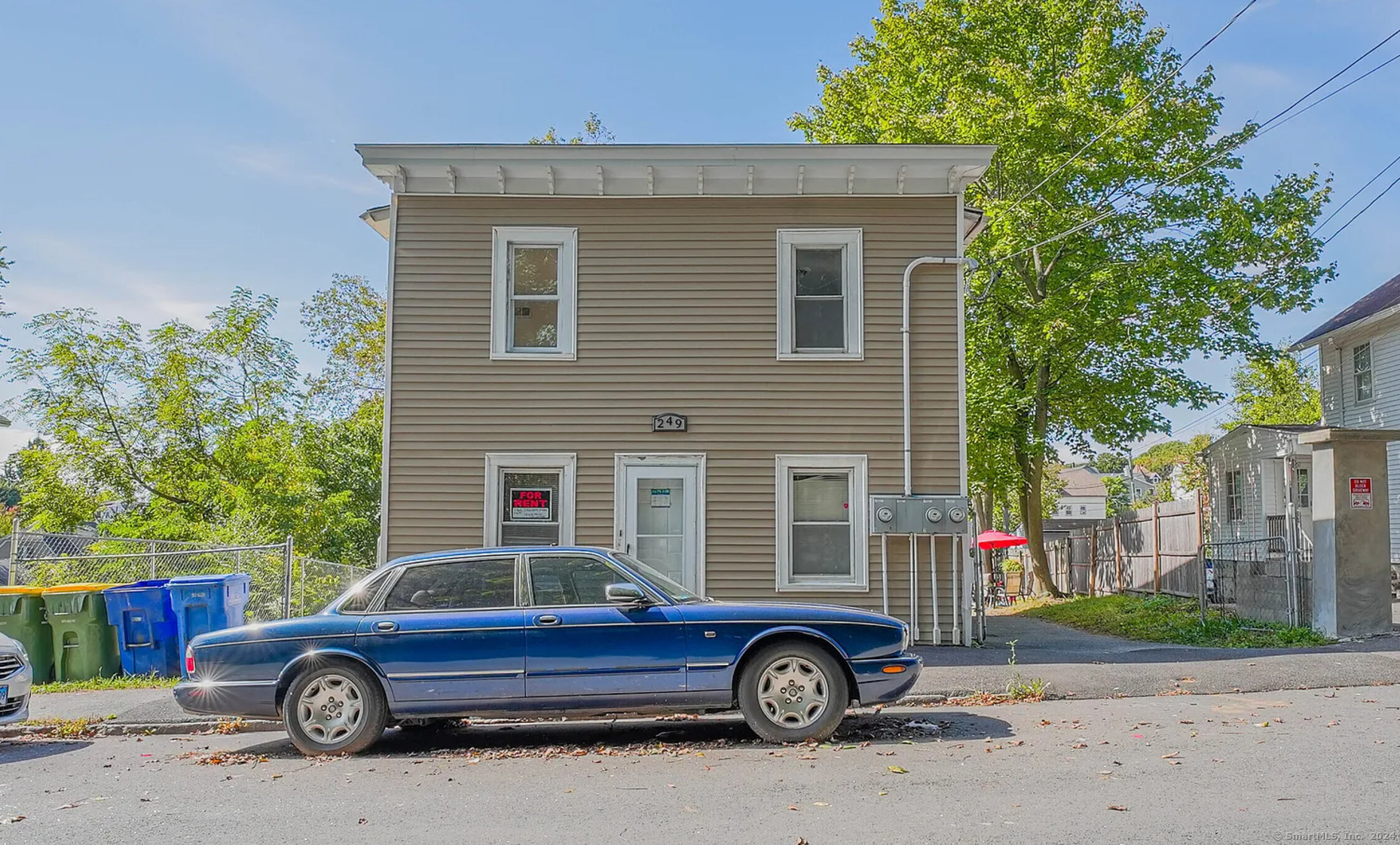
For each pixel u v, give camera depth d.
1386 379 26.75
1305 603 14.59
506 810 6.56
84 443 28.30
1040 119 23.98
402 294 14.73
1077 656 13.19
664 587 9.08
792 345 14.73
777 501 14.52
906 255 14.80
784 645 8.60
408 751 8.81
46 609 13.12
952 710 10.27
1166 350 26.03
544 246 15.01
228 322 30.08
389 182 14.77
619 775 7.53
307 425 31.66
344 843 5.93
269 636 8.69
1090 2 25.80
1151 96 23.64
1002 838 5.66
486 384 14.66
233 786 7.55
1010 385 26.73
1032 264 26.72
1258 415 53.94
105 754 9.17
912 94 27.05
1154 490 85.31
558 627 8.60
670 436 14.60
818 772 7.41
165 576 18.17
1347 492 13.81
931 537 14.45
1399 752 7.65
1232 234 25.30
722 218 14.86
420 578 8.93
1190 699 10.48
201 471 28.86
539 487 14.68
